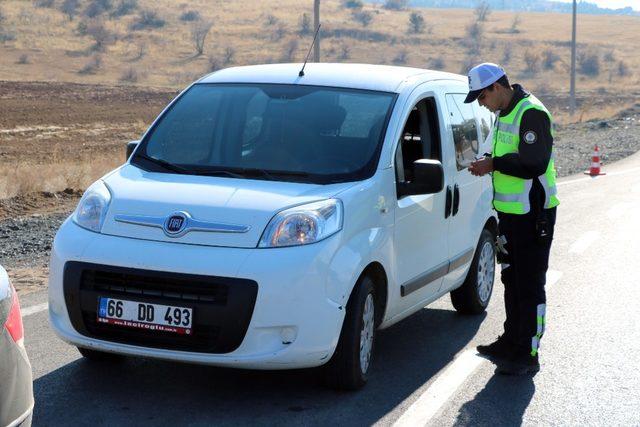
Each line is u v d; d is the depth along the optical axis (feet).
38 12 415.03
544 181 21.91
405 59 378.94
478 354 23.56
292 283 18.08
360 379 20.25
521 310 22.26
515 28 513.86
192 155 21.52
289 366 18.45
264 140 21.50
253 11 498.69
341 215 19.24
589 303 29.45
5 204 48.67
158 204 19.16
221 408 19.06
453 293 27.35
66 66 290.97
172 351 18.38
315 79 23.08
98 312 18.66
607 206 52.60
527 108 21.47
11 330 13.16
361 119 21.74
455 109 25.79
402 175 22.12
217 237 18.43
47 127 123.54
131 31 395.14
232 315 17.94
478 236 26.78
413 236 22.13
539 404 20.10
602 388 21.27
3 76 250.57
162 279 18.24
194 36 388.37
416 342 24.59
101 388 20.04
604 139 104.73
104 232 19.07
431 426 18.49
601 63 383.04
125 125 131.75
